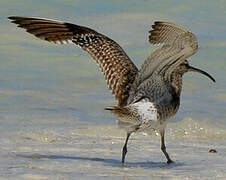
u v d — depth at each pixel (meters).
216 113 18.25
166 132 16.73
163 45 13.23
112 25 25.73
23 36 24.80
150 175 12.84
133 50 23.34
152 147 15.44
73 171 12.88
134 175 12.79
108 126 16.75
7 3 27.86
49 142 15.41
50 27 13.65
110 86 13.66
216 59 22.92
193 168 13.54
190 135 16.70
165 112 13.69
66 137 15.88
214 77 21.50
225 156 14.71
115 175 12.73
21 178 12.20
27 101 18.78
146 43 24.08
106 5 27.95
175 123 17.19
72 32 13.66
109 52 13.66
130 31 25.27
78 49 23.92
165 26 13.04
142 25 25.86
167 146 15.63
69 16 26.42
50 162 13.52
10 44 23.94
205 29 25.64
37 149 14.67
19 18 13.65
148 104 13.52
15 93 19.41
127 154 14.70
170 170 13.33
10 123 16.78
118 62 13.64
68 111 18.11
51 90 19.91
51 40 13.64
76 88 20.30
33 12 26.84
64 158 13.95
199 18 26.80
